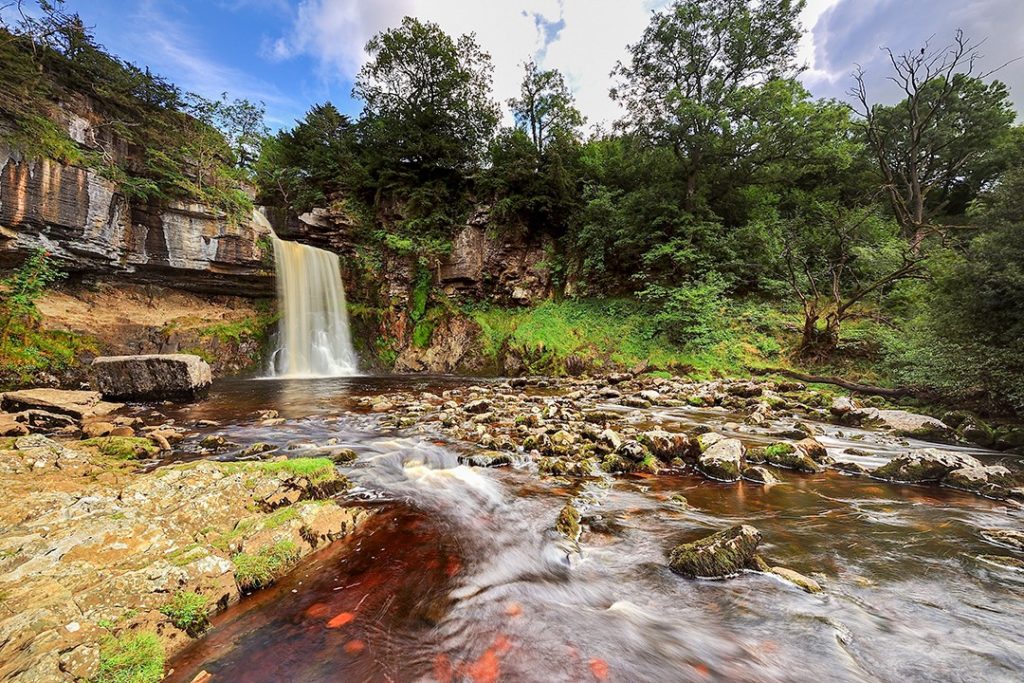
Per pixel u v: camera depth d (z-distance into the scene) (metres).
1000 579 3.42
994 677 2.36
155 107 18.28
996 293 8.67
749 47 22.44
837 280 15.93
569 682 2.38
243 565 3.28
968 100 27.98
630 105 25.12
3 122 13.19
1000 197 9.39
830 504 5.06
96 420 8.73
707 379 16.50
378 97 30.02
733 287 20.03
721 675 2.45
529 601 3.16
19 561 2.87
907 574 3.51
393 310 23.91
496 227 24.97
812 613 2.99
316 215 25.25
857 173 28.36
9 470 4.89
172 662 2.41
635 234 22.06
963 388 9.37
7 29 13.66
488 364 21.88
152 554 3.16
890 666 2.47
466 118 29.30
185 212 18.28
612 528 4.38
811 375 14.88
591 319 21.58
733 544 3.60
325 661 2.48
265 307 21.47
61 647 2.22
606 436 7.28
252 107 28.70
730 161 23.14
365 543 3.99
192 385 11.88
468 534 4.21
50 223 14.09
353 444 7.36
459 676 2.40
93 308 15.95
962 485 5.61
